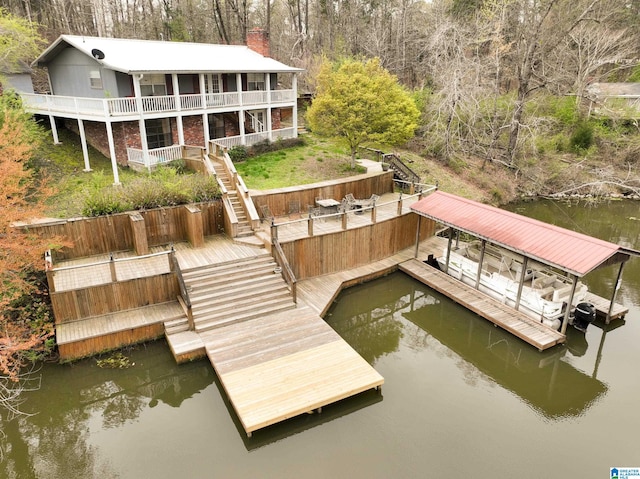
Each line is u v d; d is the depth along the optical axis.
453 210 15.20
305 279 14.76
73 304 11.09
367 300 14.83
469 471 8.02
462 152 28.20
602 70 36.38
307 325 11.74
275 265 13.45
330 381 9.52
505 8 25.86
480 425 9.28
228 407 9.69
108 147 19.41
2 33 19.28
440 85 28.34
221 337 11.16
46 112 19.16
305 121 29.73
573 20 28.02
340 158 22.73
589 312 12.26
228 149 20.64
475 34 29.52
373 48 34.59
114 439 8.89
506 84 34.59
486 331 13.04
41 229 12.53
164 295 12.12
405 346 12.45
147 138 19.91
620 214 24.78
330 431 8.93
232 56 24.02
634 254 11.87
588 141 29.95
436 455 8.38
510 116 28.75
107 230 13.55
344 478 7.80
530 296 12.82
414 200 19.44
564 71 28.56
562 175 28.09
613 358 11.75
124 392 10.24
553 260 11.64
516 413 9.73
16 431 9.23
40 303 11.45
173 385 10.43
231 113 23.45
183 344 10.86
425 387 10.53
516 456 8.44
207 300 12.09
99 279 11.81
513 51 28.09
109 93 18.75
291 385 9.37
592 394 10.48
